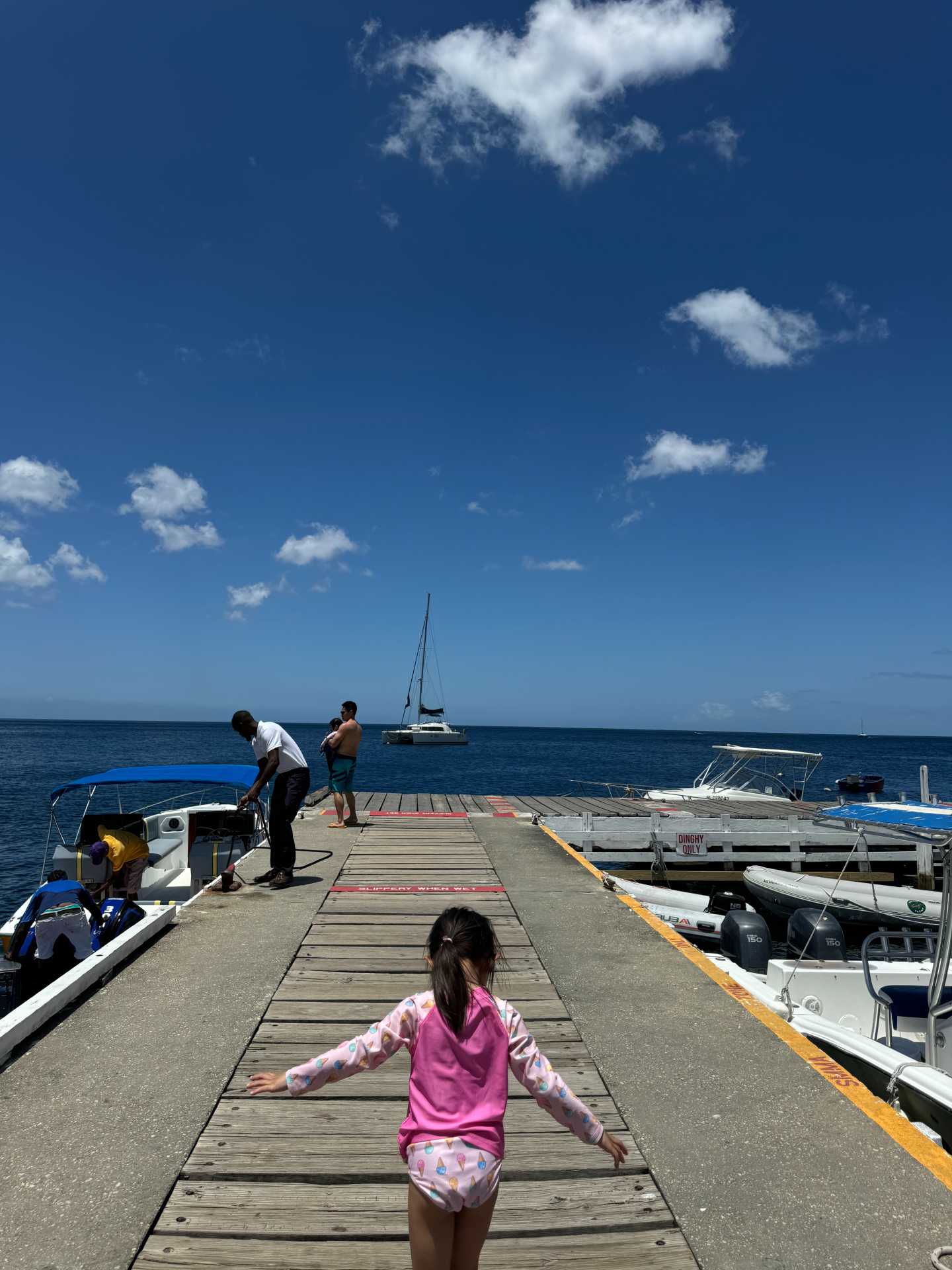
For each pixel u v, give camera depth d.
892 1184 3.29
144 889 11.17
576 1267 2.79
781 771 23.22
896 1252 2.87
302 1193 3.20
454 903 7.69
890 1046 6.09
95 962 5.46
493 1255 2.85
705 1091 4.07
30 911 8.73
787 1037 4.73
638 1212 3.10
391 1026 2.36
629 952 6.29
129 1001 5.18
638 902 7.79
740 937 8.45
